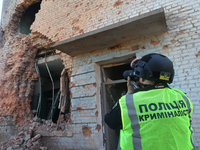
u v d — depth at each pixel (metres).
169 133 0.86
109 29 3.02
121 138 0.96
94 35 3.23
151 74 1.04
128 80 1.32
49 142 4.32
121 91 3.98
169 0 3.34
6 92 5.71
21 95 5.62
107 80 4.36
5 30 7.55
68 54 4.26
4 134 5.13
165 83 1.09
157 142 0.84
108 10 4.07
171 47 3.14
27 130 4.90
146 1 3.59
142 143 0.85
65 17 4.85
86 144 3.68
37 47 6.09
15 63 6.00
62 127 4.31
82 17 4.48
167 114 0.91
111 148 3.66
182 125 0.91
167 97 1.00
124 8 3.84
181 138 0.88
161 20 2.79
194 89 2.78
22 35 6.61
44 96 7.61
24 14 8.09
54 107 6.01
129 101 0.98
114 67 4.70
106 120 1.06
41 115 6.54
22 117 5.41
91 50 4.07
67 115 5.30
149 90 1.02
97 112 3.72
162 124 0.88
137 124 0.91
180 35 3.10
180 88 2.90
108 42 3.61
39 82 6.45
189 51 2.96
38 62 6.28
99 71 4.18
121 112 0.96
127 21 2.83
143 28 3.07
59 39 4.78
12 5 7.52
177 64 3.02
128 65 4.66
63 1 5.06
